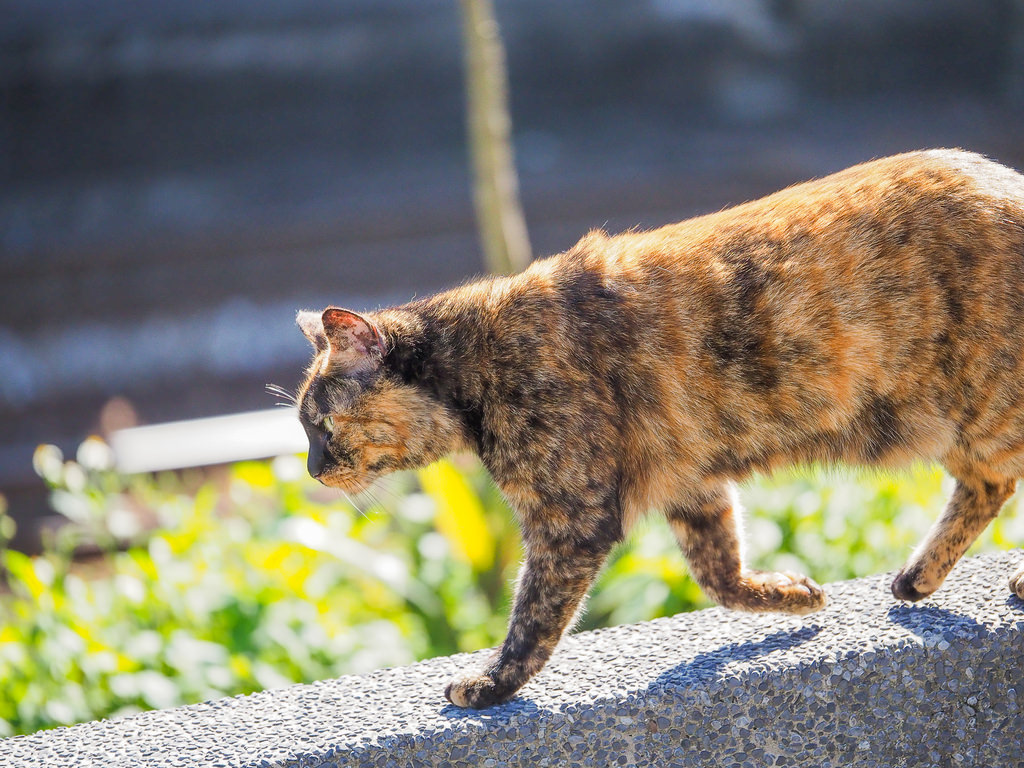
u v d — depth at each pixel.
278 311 16.28
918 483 7.27
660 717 4.14
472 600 7.64
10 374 14.53
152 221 21.03
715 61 27.89
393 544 8.21
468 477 7.86
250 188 22.97
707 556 4.68
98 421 13.24
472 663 4.66
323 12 28.38
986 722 4.26
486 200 8.38
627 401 4.38
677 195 20.39
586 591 4.41
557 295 4.50
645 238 4.70
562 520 4.36
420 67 28.11
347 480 4.80
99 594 7.05
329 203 21.39
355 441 4.72
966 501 4.49
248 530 7.70
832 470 4.54
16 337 15.64
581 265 4.60
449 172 23.23
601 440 4.33
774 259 4.32
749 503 7.49
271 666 6.45
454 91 27.95
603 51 28.09
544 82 28.12
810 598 4.59
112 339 15.51
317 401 4.73
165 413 13.47
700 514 4.63
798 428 4.37
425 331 4.64
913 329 4.20
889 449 4.37
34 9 27.00
